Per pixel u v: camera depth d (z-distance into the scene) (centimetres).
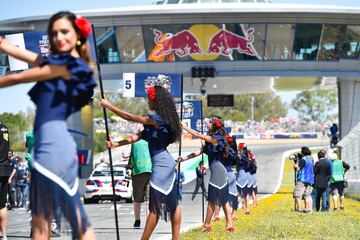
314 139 14188
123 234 1762
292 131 16938
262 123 17025
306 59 5728
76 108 723
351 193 4006
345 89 6091
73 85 702
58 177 710
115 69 5741
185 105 2147
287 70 5741
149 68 5731
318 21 5566
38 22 5766
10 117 10581
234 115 19562
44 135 711
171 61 5697
